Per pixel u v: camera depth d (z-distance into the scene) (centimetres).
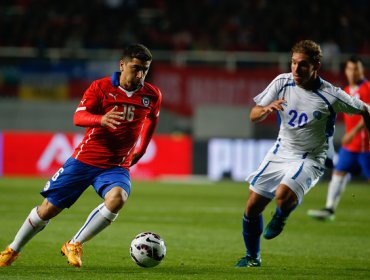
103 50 9038
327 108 2633
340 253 3259
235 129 8631
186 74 8619
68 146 7881
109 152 2516
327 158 2770
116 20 9481
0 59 8450
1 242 3375
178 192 6588
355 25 9588
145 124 2659
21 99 8438
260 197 2686
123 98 2512
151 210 5109
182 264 2808
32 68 8444
